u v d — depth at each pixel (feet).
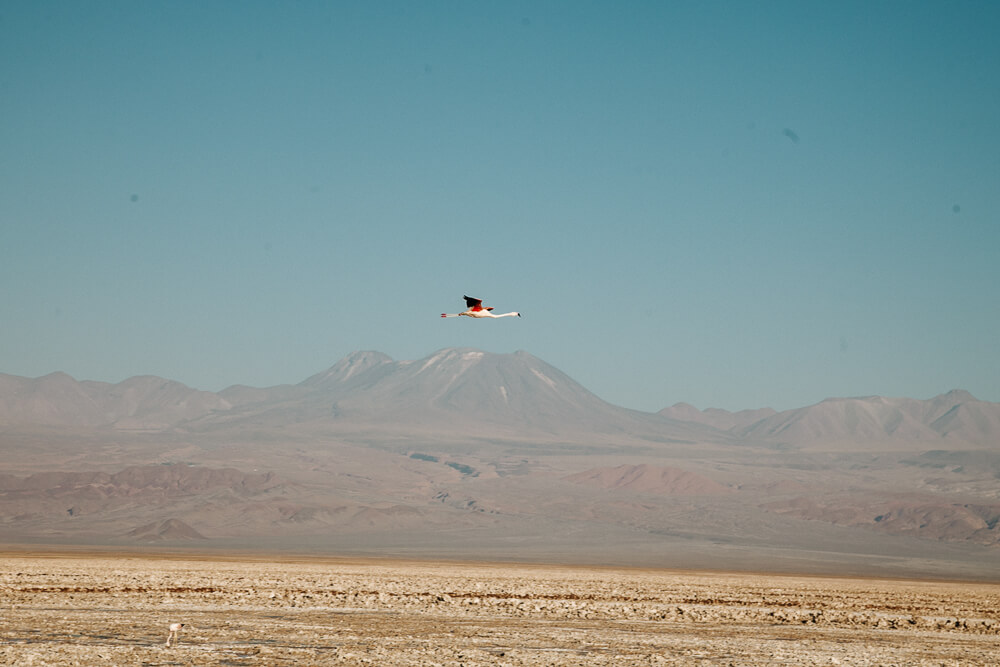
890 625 306.55
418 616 280.72
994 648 255.29
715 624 290.35
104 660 192.65
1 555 608.19
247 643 217.56
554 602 329.72
